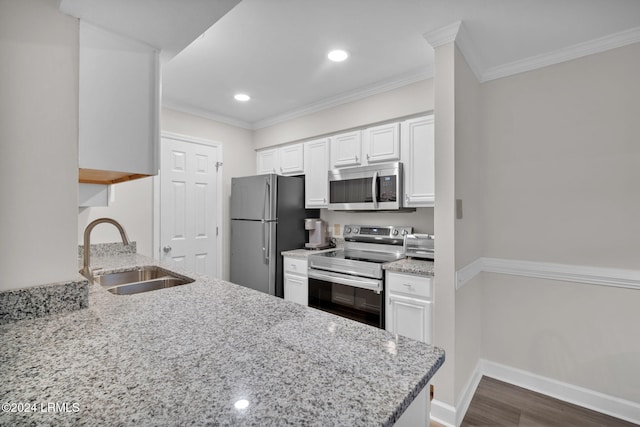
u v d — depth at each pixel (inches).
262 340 33.6
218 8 40.6
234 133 143.3
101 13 41.2
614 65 73.7
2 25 36.9
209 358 29.4
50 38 40.1
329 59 88.2
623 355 72.9
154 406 22.1
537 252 83.5
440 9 65.1
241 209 132.3
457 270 72.2
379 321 90.9
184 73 97.3
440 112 72.6
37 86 39.2
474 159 87.3
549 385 81.4
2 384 24.5
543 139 82.7
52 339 33.1
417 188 96.1
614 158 73.7
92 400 22.7
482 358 91.9
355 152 111.6
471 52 79.8
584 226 77.3
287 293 119.3
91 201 72.9
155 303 46.1
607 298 74.9
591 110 76.4
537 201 83.6
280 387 24.9
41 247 39.8
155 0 38.9
